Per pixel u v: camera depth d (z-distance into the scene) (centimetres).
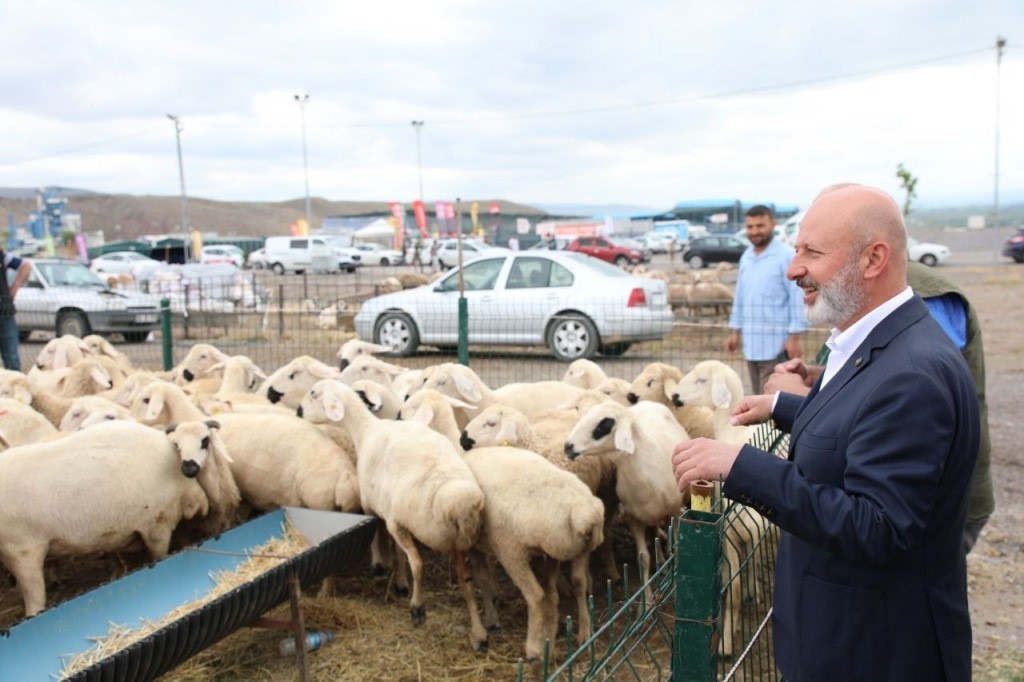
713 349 1498
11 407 688
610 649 293
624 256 4388
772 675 429
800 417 278
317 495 629
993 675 482
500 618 579
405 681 498
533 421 736
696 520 258
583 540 513
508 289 1403
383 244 6569
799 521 236
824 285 260
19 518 534
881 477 232
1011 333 1791
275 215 17675
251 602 444
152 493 568
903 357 244
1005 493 789
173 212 15300
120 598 480
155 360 1455
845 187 266
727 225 6894
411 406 669
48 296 1728
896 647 248
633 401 770
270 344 1473
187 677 497
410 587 623
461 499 514
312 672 505
